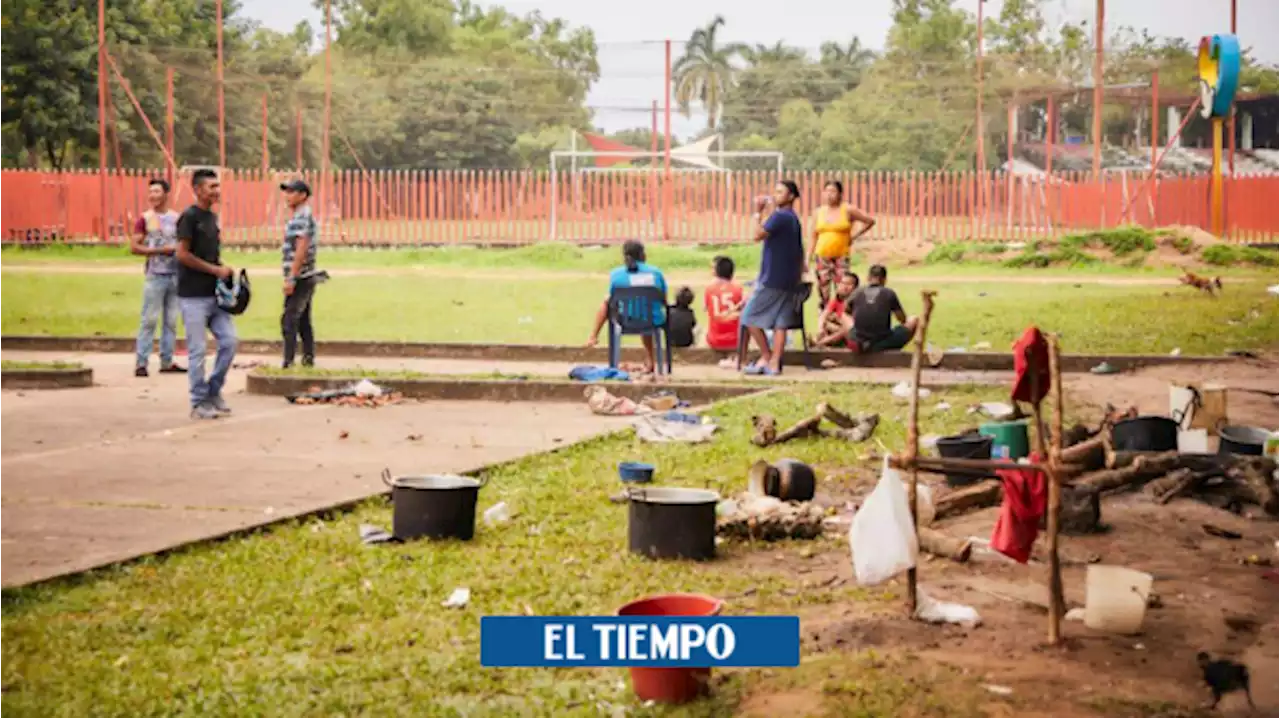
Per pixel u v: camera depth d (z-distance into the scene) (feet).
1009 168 143.23
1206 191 141.49
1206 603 22.27
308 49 300.40
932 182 137.08
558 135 281.33
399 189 142.72
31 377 50.01
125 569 24.13
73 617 21.59
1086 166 243.60
